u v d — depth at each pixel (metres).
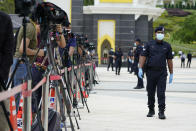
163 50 24.36
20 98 14.62
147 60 24.56
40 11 13.97
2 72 10.52
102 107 28.58
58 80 15.73
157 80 24.38
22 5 10.88
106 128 20.28
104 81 58.72
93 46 41.78
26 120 10.77
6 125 10.82
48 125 13.90
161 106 24.17
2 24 10.48
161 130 20.19
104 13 130.75
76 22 129.25
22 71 16.97
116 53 77.69
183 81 61.75
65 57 19.86
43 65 17.19
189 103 32.53
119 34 131.12
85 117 23.72
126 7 130.12
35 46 17.28
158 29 24.36
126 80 61.78
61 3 95.62
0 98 8.60
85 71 35.38
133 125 21.50
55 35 15.66
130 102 32.41
